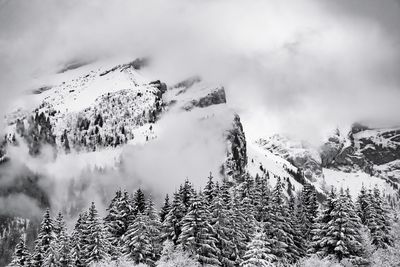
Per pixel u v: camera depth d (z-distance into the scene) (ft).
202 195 257.96
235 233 250.78
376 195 288.10
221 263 241.55
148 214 276.41
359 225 234.79
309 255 244.83
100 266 251.60
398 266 231.71
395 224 269.44
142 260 255.91
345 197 231.30
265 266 202.39
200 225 241.14
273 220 263.29
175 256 238.48
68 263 274.57
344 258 219.61
